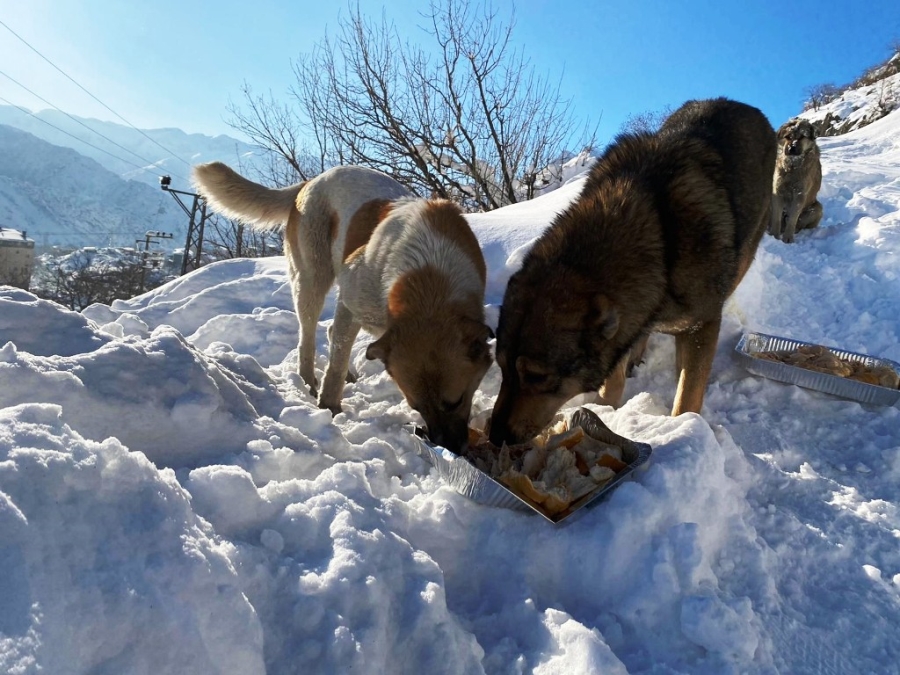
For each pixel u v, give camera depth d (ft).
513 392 4.25
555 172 21.34
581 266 4.26
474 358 4.48
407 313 4.60
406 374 4.45
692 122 5.52
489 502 3.54
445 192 20.95
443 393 4.38
